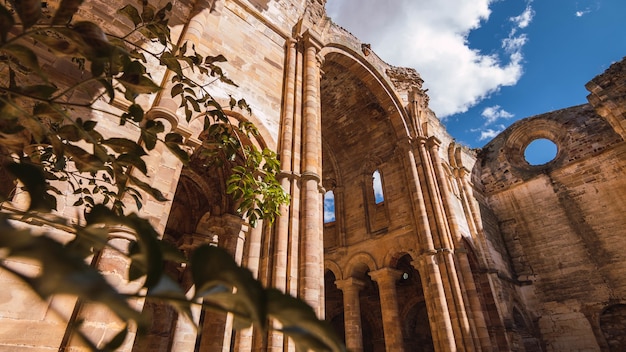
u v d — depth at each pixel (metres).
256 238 9.68
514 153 27.02
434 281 15.88
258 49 12.55
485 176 27.38
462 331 14.77
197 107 2.72
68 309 5.16
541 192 24.08
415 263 17.11
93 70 1.26
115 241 5.79
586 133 23.38
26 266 4.93
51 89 1.35
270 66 12.68
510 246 24.11
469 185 24.66
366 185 22.41
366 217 21.12
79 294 0.44
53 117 1.54
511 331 18.09
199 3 10.22
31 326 4.71
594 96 21.17
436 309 15.36
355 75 21.22
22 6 1.02
